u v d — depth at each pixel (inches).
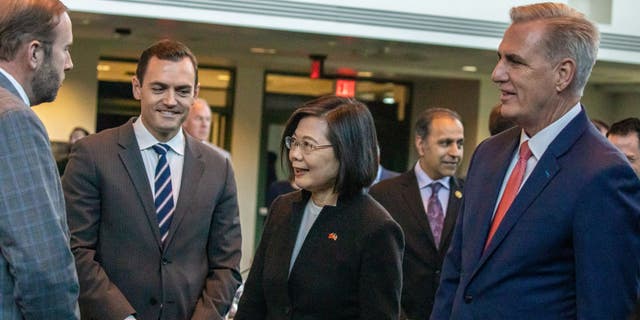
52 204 95.6
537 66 100.7
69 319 97.3
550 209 99.0
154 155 135.0
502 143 110.1
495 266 101.3
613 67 359.3
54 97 103.9
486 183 108.0
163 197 133.6
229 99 443.8
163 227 132.8
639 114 446.3
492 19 314.0
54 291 95.0
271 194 264.7
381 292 114.0
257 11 289.3
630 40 334.0
